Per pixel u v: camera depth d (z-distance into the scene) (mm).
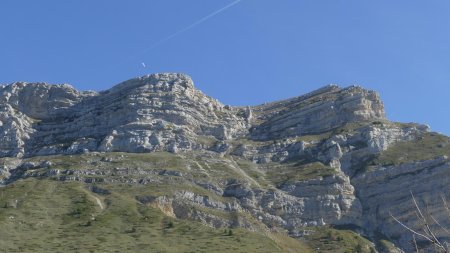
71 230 190375
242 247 182625
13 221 192000
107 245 174375
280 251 185375
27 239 176625
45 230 188250
